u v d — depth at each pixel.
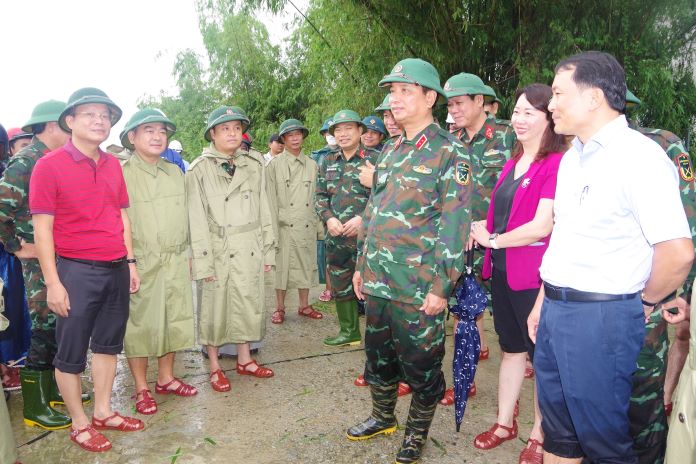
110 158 2.91
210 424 3.13
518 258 2.53
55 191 2.62
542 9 5.22
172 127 3.35
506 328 2.75
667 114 5.56
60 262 2.73
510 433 2.86
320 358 4.18
